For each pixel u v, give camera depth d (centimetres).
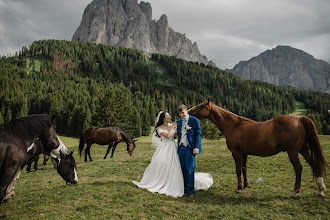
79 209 484
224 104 16400
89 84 14950
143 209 495
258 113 14312
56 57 19038
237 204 530
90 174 926
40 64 18175
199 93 17750
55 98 8612
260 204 526
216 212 489
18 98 8919
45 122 546
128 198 548
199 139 607
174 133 643
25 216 454
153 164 643
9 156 464
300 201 521
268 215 466
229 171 892
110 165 1093
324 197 522
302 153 557
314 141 508
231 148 620
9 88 10469
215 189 654
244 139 589
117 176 848
